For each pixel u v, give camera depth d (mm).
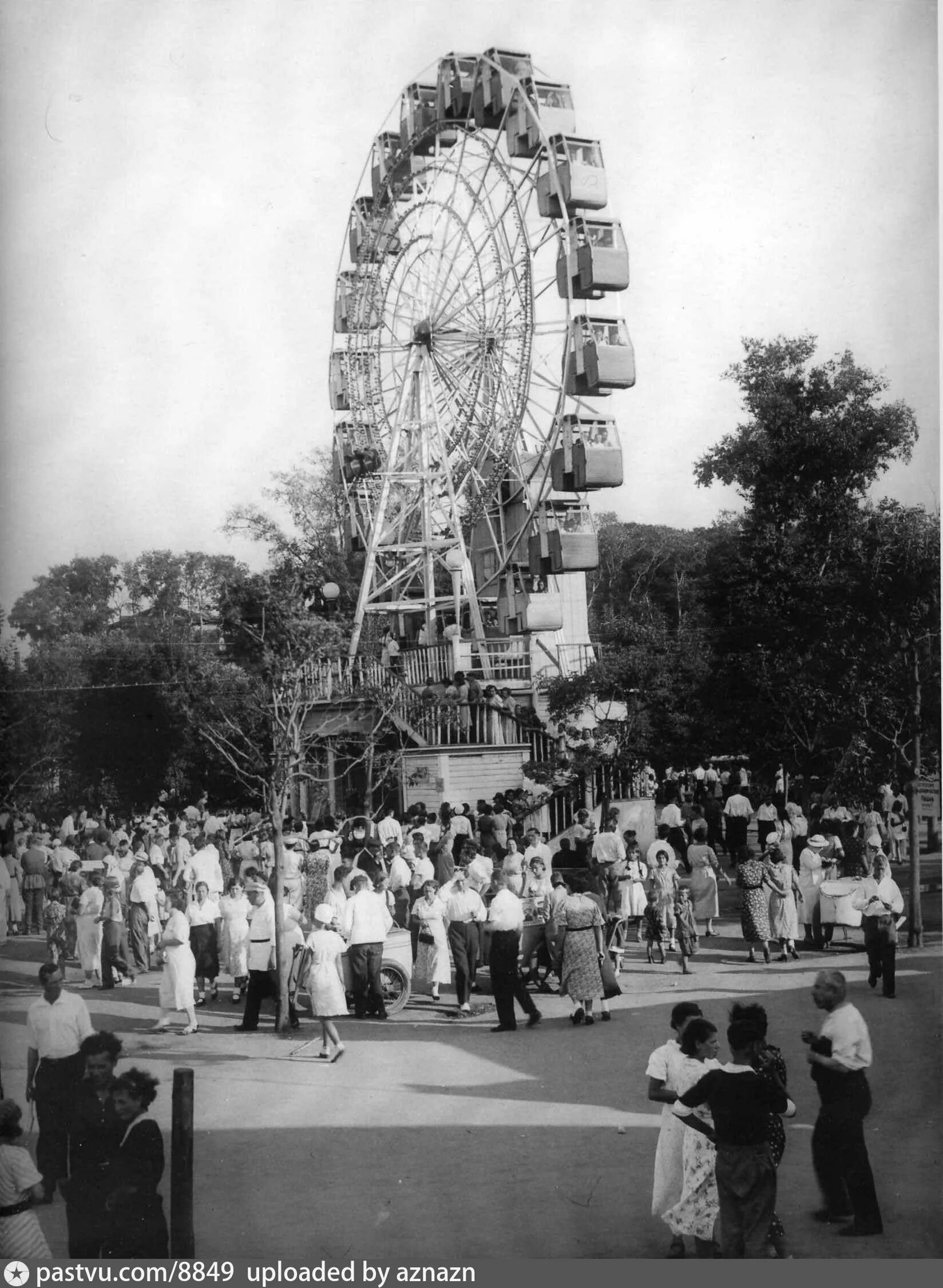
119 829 24750
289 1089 13195
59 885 20953
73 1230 9953
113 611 25156
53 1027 11242
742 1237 8984
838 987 10336
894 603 18562
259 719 18891
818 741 21938
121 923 18719
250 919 16141
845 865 20719
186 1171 10109
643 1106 12445
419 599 35844
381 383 35219
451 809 23828
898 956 17344
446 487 34938
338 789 28234
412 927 17891
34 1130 12273
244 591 18250
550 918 17500
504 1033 15297
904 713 18953
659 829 26094
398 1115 12438
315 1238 10312
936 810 23547
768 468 20469
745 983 16859
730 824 25516
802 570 19906
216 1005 17812
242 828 25812
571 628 32312
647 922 18641
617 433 28719
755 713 22594
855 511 19797
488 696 28125
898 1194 11070
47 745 24219
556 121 29594
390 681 28562
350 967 16484
